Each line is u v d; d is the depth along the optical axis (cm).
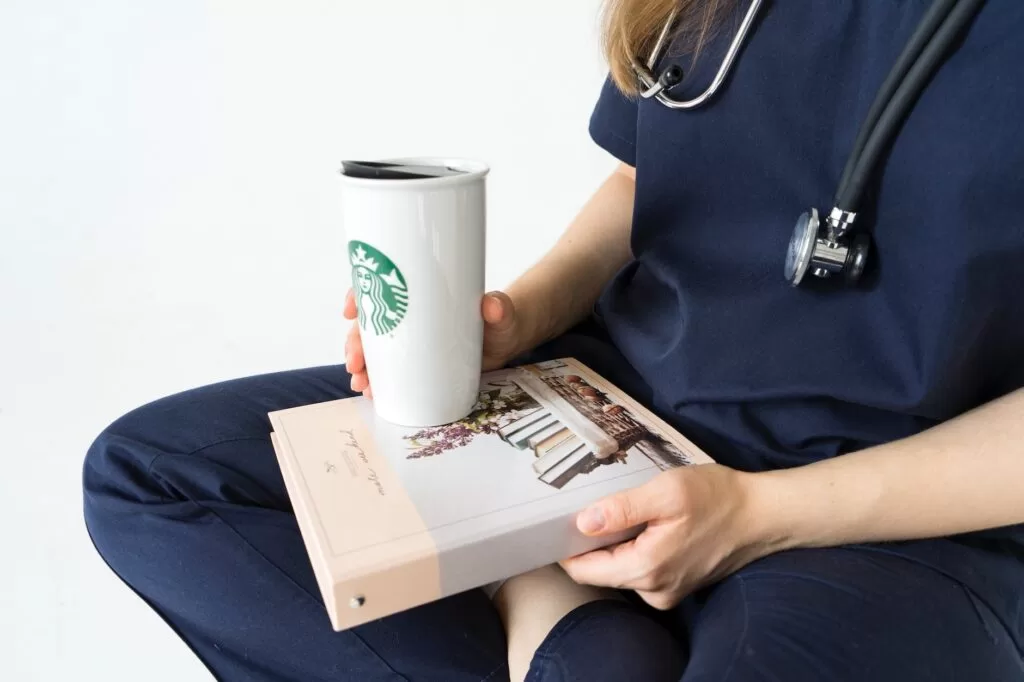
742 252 63
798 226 55
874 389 54
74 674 97
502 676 57
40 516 109
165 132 114
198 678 97
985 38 48
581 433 57
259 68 114
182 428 63
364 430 56
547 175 130
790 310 59
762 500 50
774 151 59
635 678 48
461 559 44
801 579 48
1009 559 52
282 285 125
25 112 109
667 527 47
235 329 125
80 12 105
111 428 63
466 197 49
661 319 69
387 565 41
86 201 115
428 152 125
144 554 57
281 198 121
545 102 124
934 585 47
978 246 49
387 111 121
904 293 53
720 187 63
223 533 54
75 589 104
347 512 46
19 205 112
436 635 55
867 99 54
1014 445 47
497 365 71
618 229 80
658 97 63
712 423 60
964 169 49
